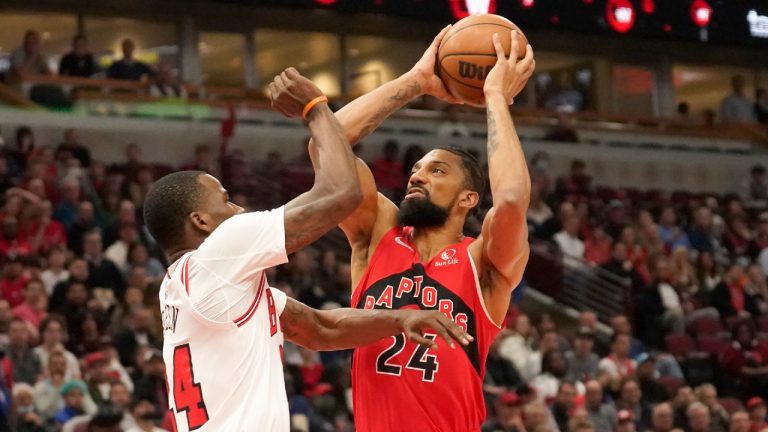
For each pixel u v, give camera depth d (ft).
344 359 48.78
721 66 102.37
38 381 39.11
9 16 80.38
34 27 81.10
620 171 87.81
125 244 53.21
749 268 70.28
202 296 14.19
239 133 76.74
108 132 73.20
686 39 86.48
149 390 38.70
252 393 14.14
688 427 48.37
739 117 95.91
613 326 57.16
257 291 14.49
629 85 98.27
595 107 96.22
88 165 65.87
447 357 16.66
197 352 14.28
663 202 80.43
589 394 46.83
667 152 89.92
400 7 77.61
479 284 17.01
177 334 14.42
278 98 15.33
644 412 49.62
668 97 99.30
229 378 14.14
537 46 93.71
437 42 17.92
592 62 96.58
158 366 39.22
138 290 46.55
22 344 40.32
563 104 94.79
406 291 17.02
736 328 63.62
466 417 16.80
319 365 46.78
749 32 88.74
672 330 62.64
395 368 16.76
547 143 85.15
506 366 49.24
